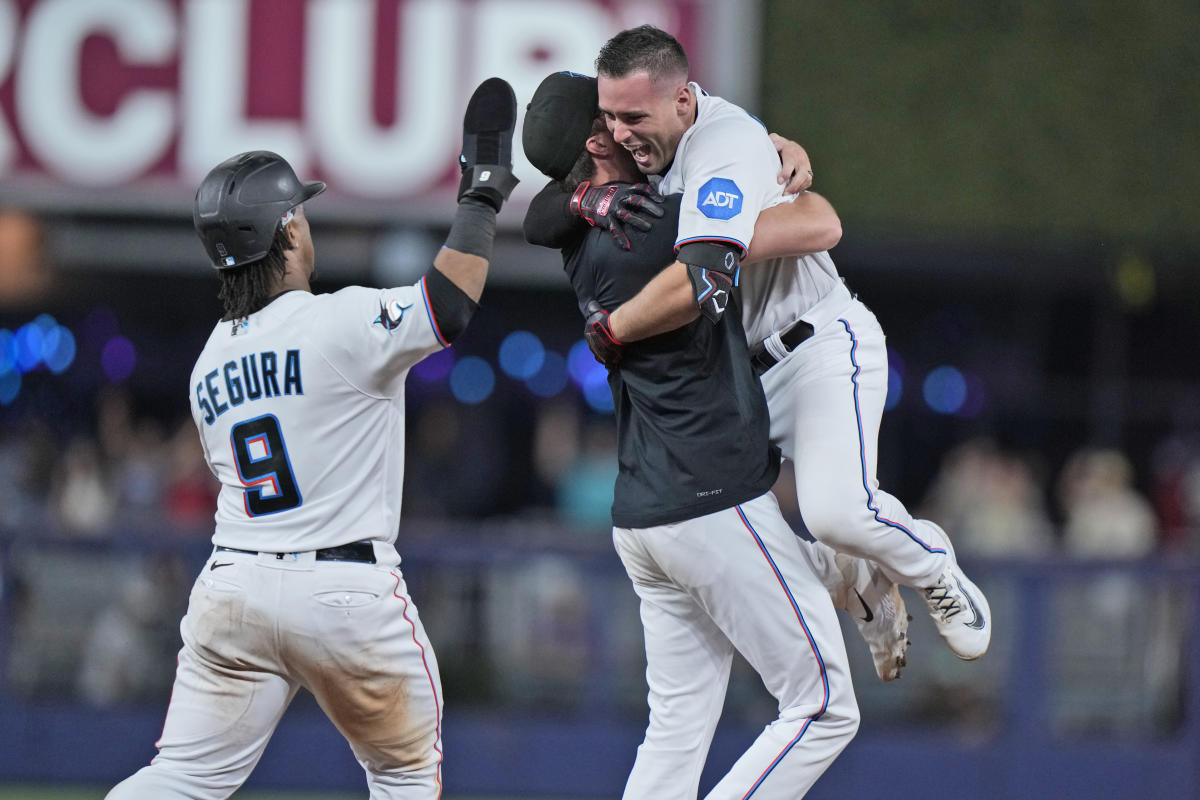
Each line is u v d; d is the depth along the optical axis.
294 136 25.81
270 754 21.38
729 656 11.34
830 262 10.98
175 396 40.38
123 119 25.75
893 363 39.69
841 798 21.33
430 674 10.45
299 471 9.99
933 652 21.48
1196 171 27.61
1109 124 27.62
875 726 21.45
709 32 25.98
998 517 26.33
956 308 39.66
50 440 28.38
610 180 10.47
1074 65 27.53
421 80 25.78
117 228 32.78
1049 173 27.62
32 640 21.31
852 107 27.34
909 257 34.31
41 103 25.77
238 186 10.15
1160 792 21.06
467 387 39.16
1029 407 38.81
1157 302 38.09
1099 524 25.81
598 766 21.33
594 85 10.43
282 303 10.24
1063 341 39.25
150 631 21.47
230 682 10.20
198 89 25.78
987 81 27.47
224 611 9.99
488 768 21.33
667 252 10.05
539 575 21.47
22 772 21.22
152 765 10.31
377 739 10.41
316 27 25.78
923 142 27.42
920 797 21.25
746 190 9.54
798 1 27.16
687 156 9.87
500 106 10.36
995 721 21.36
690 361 10.16
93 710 21.31
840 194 27.39
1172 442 37.34
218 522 10.45
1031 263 34.59
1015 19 27.44
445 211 25.89
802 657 10.47
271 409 10.02
